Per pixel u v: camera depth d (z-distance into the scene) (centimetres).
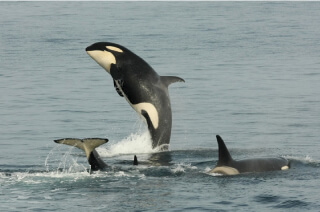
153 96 7106
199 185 5122
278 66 13875
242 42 18538
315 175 5444
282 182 5203
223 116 8969
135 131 8100
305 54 15838
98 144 5572
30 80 12375
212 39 19388
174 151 6931
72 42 18912
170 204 4616
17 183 5225
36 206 4578
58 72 13488
